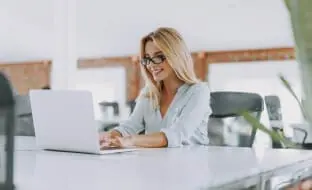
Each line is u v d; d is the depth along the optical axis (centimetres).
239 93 193
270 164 96
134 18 718
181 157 111
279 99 288
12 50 931
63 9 484
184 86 180
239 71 813
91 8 684
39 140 134
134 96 909
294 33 43
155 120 181
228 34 738
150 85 187
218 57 834
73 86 481
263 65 784
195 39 764
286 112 271
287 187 74
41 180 69
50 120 129
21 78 1005
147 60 186
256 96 188
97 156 114
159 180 71
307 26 41
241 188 76
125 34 783
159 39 182
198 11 672
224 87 827
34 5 699
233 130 190
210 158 108
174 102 178
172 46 180
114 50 875
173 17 697
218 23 702
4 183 53
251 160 104
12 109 51
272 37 720
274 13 638
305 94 44
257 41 750
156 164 94
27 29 793
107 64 947
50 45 855
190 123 165
